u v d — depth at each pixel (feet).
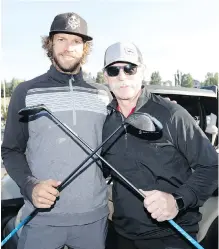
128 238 7.07
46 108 6.53
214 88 11.59
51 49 7.43
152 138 6.51
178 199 6.18
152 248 6.88
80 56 7.26
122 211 6.98
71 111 7.00
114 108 7.06
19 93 7.04
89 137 7.02
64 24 7.03
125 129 6.69
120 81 6.78
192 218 6.79
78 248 7.23
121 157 6.79
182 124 6.43
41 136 6.91
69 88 7.11
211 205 8.34
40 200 6.40
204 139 6.50
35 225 6.98
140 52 7.03
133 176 6.72
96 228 7.21
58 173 6.86
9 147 7.13
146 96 6.83
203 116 12.34
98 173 7.20
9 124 7.08
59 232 7.00
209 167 6.42
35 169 6.99
